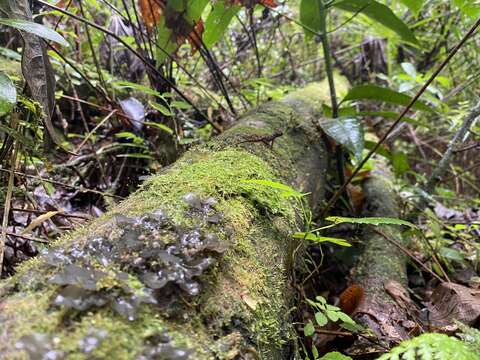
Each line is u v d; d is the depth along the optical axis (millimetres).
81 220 1704
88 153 2100
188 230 923
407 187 2379
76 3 2428
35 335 615
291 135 1941
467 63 3092
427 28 3428
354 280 1809
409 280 1989
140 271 780
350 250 2055
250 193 1227
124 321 686
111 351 632
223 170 1291
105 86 2156
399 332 1321
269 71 3654
